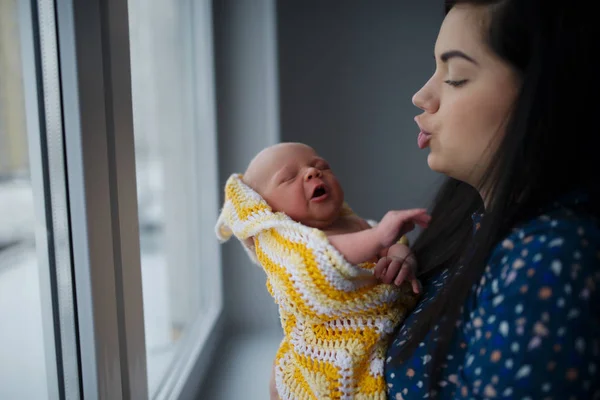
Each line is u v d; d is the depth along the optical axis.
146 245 1.60
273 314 1.57
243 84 1.50
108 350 0.69
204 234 1.55
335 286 0.65
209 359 1.34
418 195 1.74
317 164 0.83
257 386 1.22
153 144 1.55
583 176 0.54
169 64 1.49
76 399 0.68
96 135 0.64
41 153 0.67
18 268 0.69
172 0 1.43
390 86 1.69
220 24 1.47
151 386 1.08
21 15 0.64
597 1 0.51
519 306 0.48
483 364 0.50
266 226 0.71
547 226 0.51
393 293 0.69
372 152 1.73
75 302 0.66
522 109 0.53
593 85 0.52
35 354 0.70
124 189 0.71
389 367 0.64
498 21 0.53
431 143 0.61
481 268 0.55
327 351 0.69
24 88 0.66
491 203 0.60
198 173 1.53
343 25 1.66
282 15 1.53
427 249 0.79
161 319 1.53
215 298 1.55
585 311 0.46
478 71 0.56
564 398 0.46
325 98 1.69
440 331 0.57
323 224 0.81
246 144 1.52
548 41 0.51
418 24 1.66
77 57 0.60
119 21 0.69
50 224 0.67
